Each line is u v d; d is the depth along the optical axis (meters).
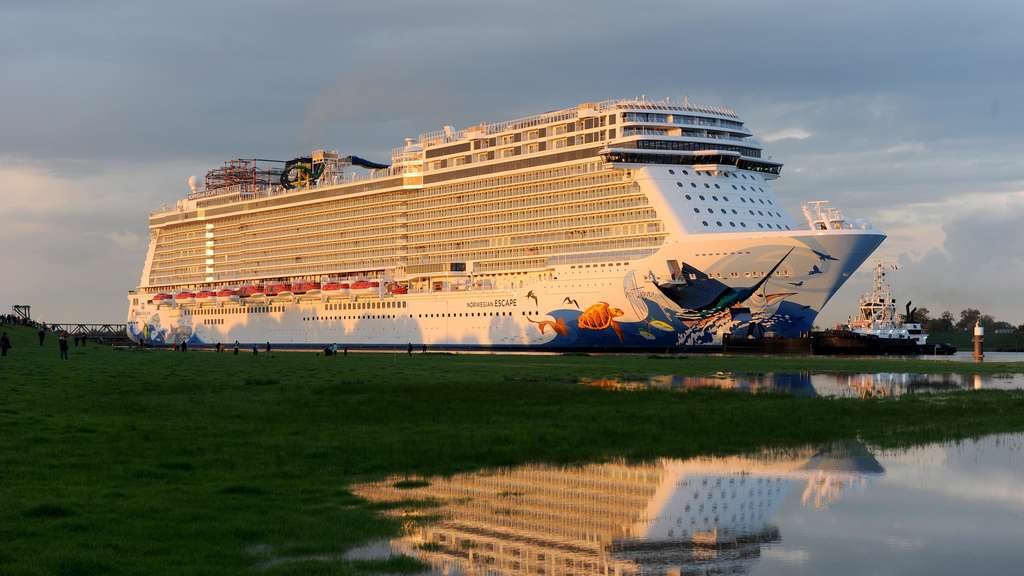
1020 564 41.38
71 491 50.09
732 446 71.56
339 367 159.38
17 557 38.16
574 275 198.00
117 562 38.25
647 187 188.38
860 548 43.75
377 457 64.19
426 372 145.00
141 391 107.69
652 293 185.88
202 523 44.72
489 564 40.41
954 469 62.84
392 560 40.28
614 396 104.69
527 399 101.56
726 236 176.62
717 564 41.12
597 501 52.59
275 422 81.44
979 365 177.25
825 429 80.25
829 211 177.25
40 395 98.12
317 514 47.81
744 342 184.38
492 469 61.34
